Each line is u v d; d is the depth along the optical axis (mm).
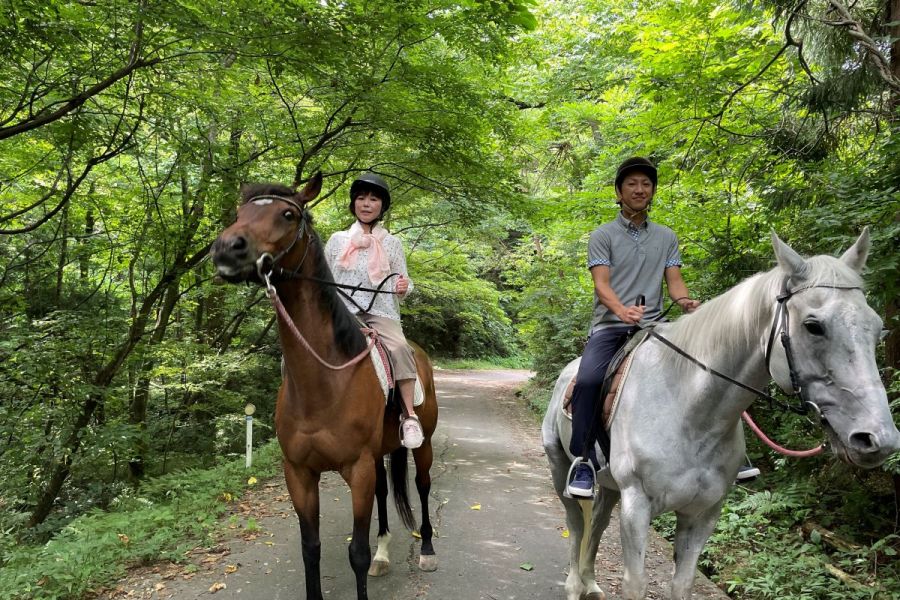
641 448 2387
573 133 14086
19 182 8219
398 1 5773
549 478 6836
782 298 2014
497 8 5598
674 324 2590
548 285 13688
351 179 10000
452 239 17672
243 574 3855
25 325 7848
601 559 4289
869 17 5277
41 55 5961
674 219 6695
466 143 8023
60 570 3658
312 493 3014
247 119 7875
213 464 9461
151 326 10094
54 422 7930
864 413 1742
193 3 5547
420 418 3809
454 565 4066
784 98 6523
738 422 2420
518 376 22719
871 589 3512
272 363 11164
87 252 8742
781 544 4301
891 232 3328
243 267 2457
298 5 5414
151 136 7992
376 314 3477
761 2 5664
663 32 6664
